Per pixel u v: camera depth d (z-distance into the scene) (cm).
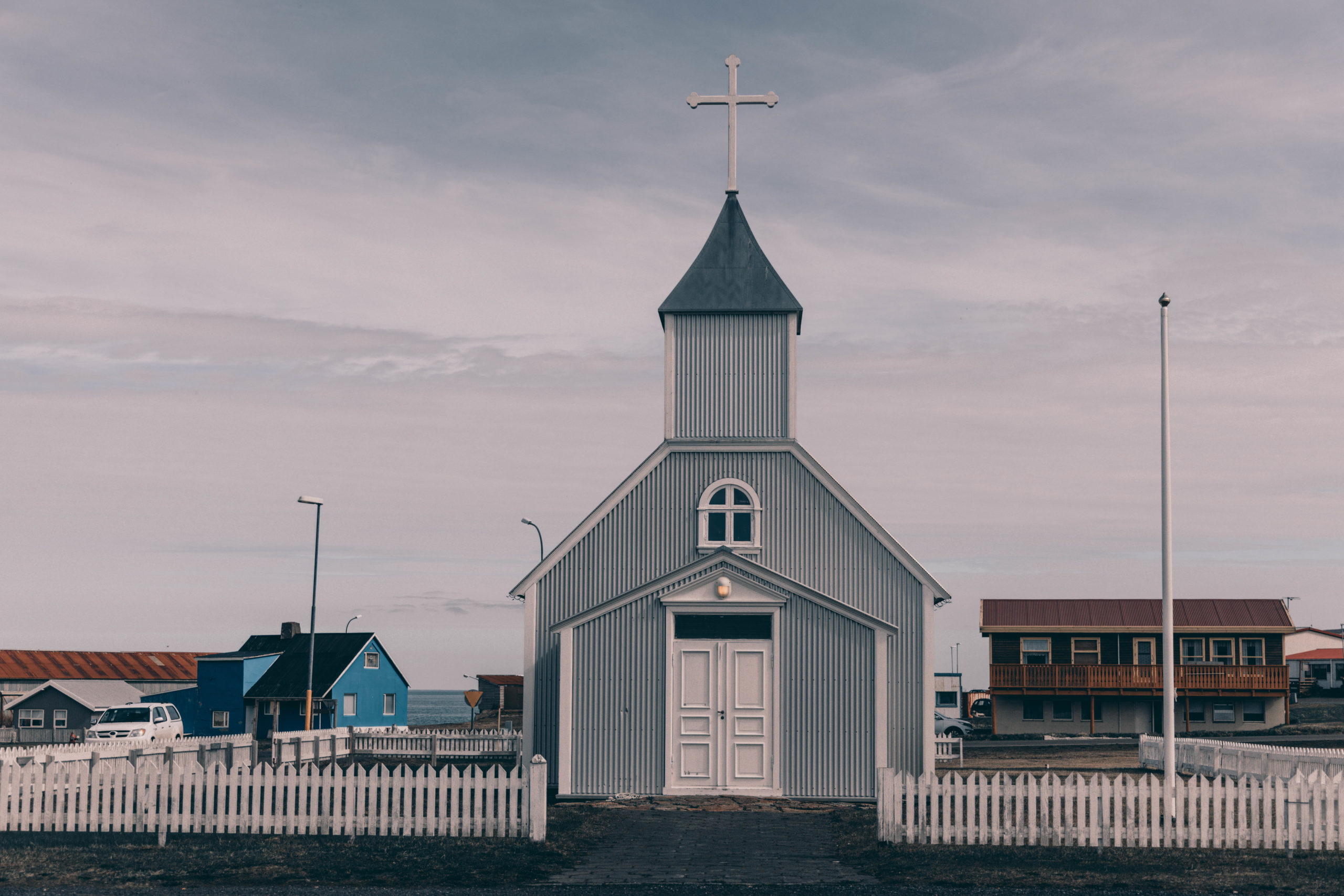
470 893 1445
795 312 2672
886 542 2547
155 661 8262
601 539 2623
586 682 2438
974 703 6819
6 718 6400
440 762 3491
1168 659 2100
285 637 7225
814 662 2409
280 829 1870
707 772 2397
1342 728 5150
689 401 2658
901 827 1806
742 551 2580
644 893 1438
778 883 1502
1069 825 1767
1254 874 1553
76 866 1619
